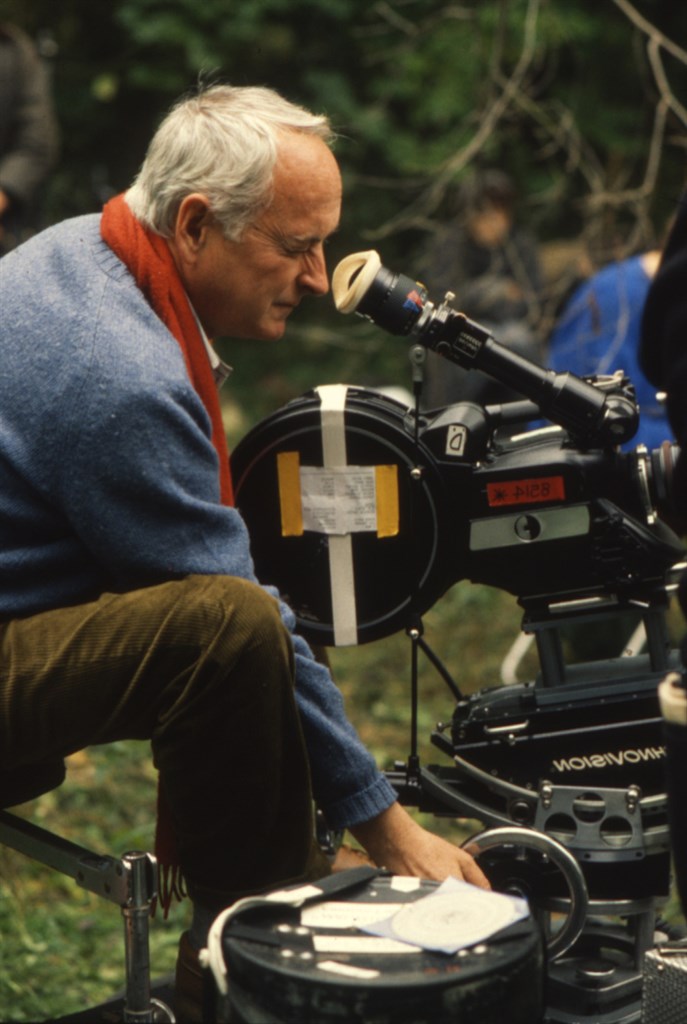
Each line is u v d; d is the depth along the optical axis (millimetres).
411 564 5082
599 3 18109
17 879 7641
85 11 20328
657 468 4867
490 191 12469
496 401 11367
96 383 4570
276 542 5188
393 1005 3789
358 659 11688
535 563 4992
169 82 19625
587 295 9719
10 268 4910
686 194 4160
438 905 4188
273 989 3875
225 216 4758
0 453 4699
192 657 4535
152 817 8617
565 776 4961
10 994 6609
